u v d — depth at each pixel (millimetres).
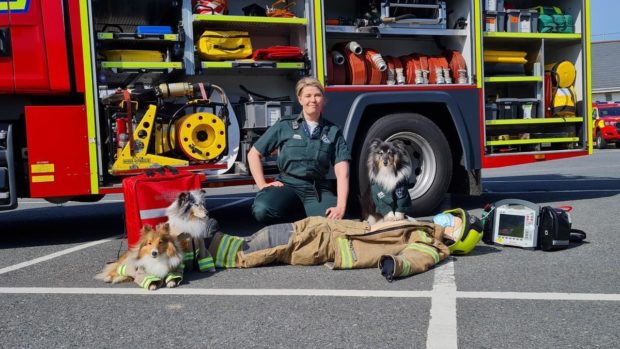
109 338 3248
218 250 4668
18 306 3846
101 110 5727
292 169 5336
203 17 6008
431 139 6742
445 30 6996
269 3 6828
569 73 7629
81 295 4070
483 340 3100
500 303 3688
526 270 4453
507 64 7539
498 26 7211
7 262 5234
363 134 6633
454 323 3346
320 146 5266
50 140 5551
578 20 7605
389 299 3809
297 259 4680
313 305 3721
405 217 5535
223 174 6172
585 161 16109
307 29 6406
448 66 7016
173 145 6000
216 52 6098
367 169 6062
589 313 3482
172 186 4816
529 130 7488
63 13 5590
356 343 3092
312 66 6391
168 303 3832
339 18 6793
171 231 4438
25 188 5789
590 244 5270
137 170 5727
